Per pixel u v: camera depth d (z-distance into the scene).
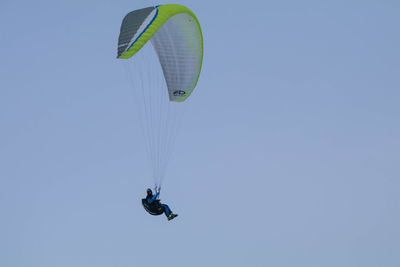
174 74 96.62
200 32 94.00
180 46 93.94
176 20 90.38
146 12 84.38
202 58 96.75
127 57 81.69
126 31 82.44
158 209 91.75
